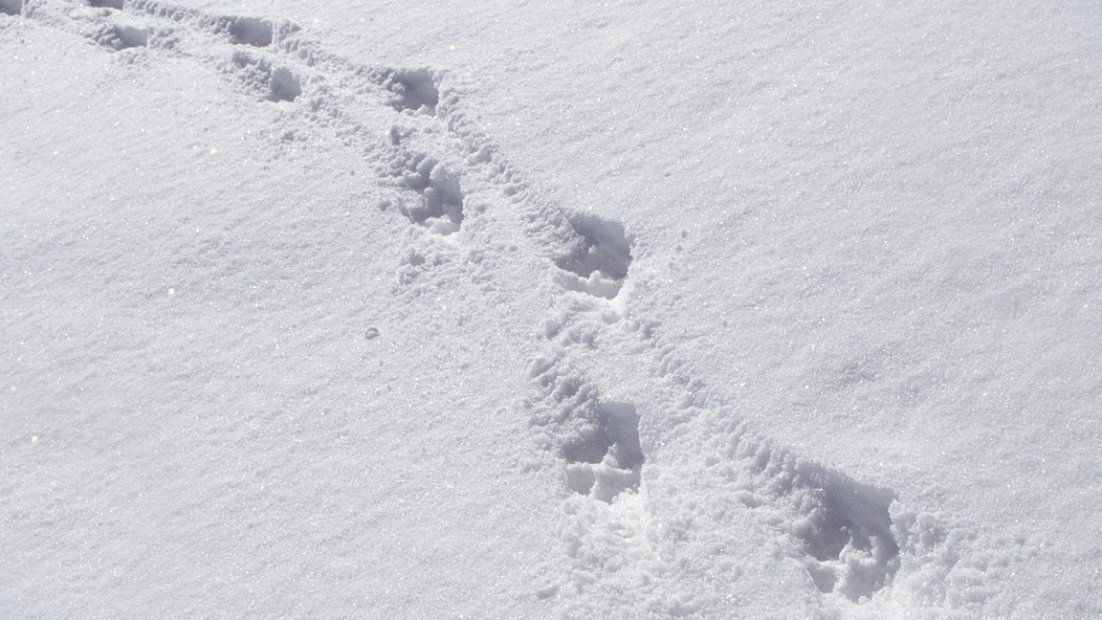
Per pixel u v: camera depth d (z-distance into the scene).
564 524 2.54
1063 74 3.40
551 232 3.36
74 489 2.82
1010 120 3.29
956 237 2.99
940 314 2.80
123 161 3.90
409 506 2.64
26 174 3.92
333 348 3.10
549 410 2.86
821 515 2.54
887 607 2.34
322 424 2.88
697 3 4.11
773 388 2.74
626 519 2.61
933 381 2.65
